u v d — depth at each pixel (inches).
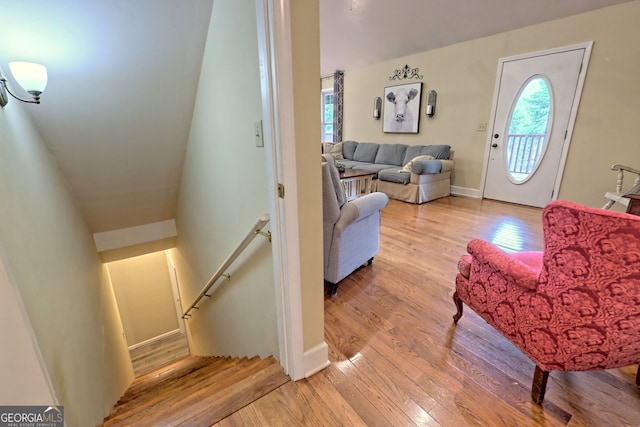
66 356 55.2
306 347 52.3
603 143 130.5
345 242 78.9
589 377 53.2
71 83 66.3
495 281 52.8
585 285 38.2
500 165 167.0
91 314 85.7
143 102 76.9
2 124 49.6
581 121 135.3
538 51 142.5
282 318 51.2
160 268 169.6
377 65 218.2
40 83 53.4
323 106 287.0
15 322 37.6
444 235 122.4
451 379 53.1
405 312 73.0
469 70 169.5
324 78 269.6
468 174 182.4
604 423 44.9
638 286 34.7
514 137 159.0
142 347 173.5
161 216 128.4
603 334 38.9
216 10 59.0
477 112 170.9
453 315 71.7
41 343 43.8
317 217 47.3
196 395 51.0
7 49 56.3
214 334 112.7
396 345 61.7
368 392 50.3
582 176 138.7
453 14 151.3
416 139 205.2
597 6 122.6
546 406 47.7
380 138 229.6
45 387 40.0
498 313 53.0
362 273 92.4
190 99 81.7
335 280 78.9
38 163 68.0
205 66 70.6
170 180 109.4
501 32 153.0
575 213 36.6
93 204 102.7
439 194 181.5
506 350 60.1
